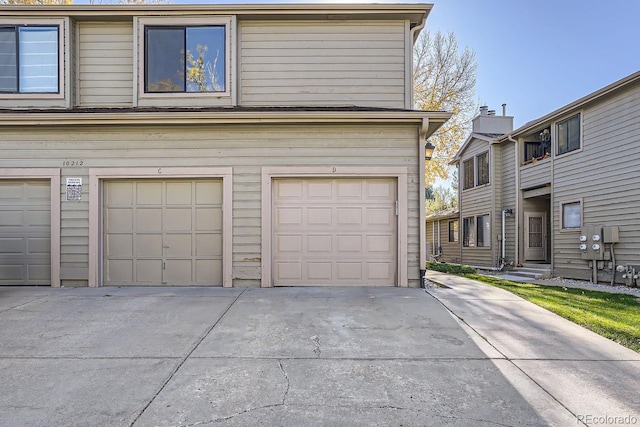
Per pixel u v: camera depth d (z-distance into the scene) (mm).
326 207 7312
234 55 7824
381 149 7238
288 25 8055
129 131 7234
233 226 7207
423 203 7172
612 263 9875
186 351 3916
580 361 3709
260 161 7246
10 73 7781
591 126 10594
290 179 7320
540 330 4645
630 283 9258
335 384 3201
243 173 7238
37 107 7727
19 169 7176
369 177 7281
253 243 7203
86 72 7957
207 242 7312
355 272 7266
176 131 7266
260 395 3008
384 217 7301
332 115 6934
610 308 6168
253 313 5273
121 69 7957
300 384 3197
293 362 3646
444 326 4770
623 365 3617
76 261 7188
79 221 7191
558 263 11859
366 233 7293
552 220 12141
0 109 7574
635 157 9203
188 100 7809
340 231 7289
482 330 4625
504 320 5051
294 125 7234
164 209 7340
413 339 4297
